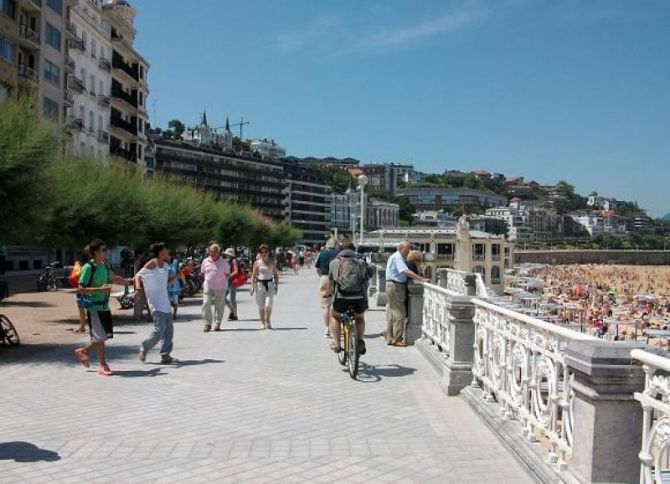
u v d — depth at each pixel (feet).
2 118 46.50
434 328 38.09
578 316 212.43
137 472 18.61
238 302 86.17
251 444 21.44
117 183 77.05
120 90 219.00
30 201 46.09
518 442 19.84
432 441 21.83
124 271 148.36
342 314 35.35
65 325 59.41
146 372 34.55
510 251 404.57
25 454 20.22
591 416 14.35
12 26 136.05
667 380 12.12
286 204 579.48
